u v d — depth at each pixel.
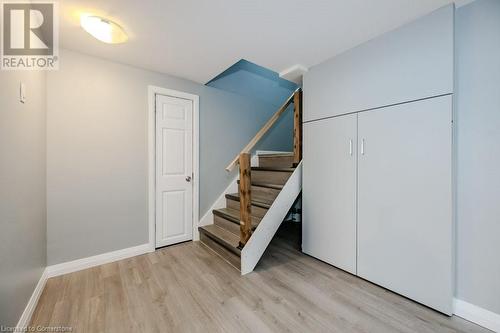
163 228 2.81
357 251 2.09
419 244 1.69
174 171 2.89
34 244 1.71
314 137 2.49
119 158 2.47
